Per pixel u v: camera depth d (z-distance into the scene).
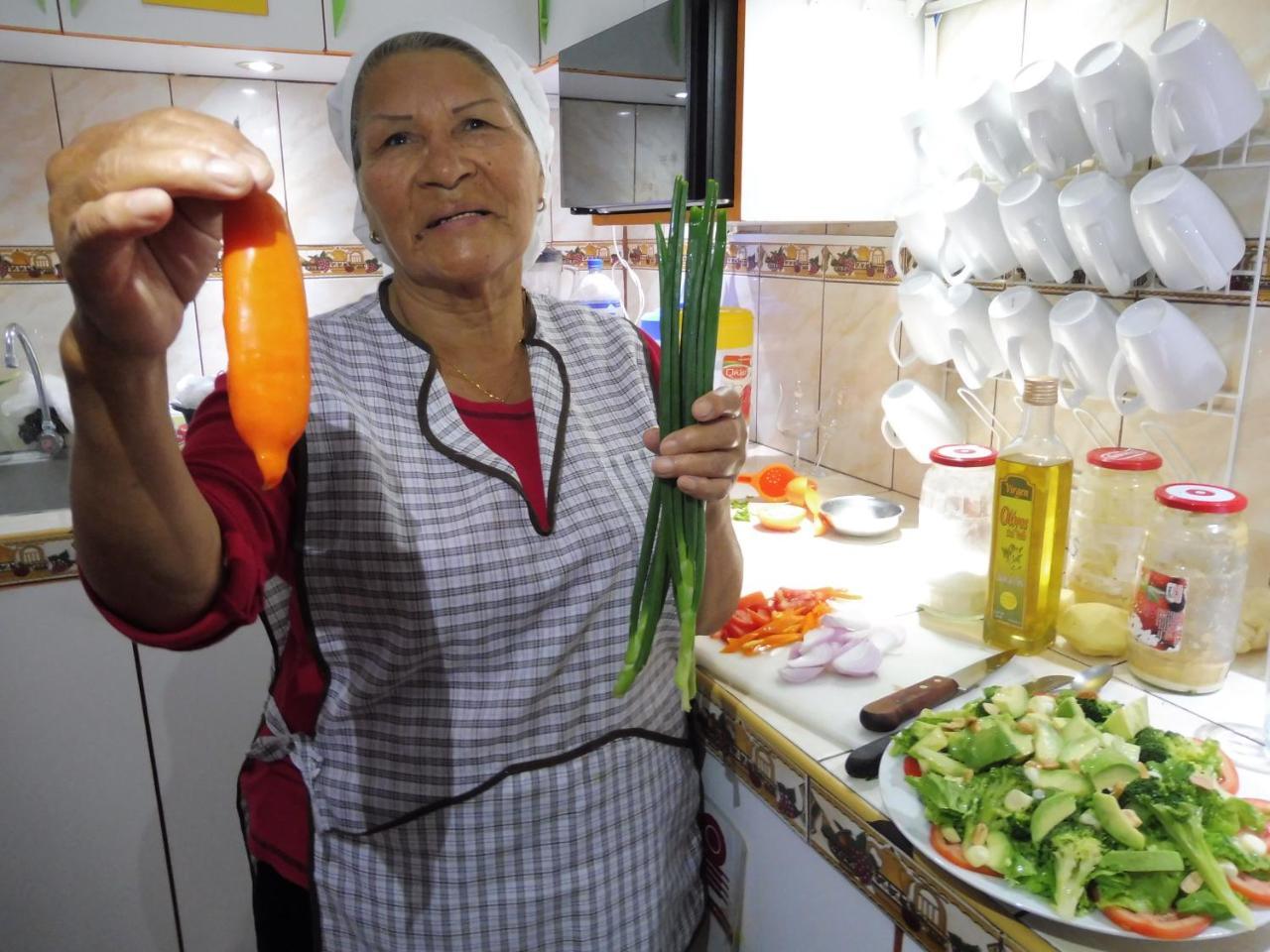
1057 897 0.62
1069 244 1.11
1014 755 0.71
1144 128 1.00
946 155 1.25
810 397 1.78
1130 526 1.05
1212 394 1.02
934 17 1.34
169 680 1.56
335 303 2.19
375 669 0.83
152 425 0.48
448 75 0.83
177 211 0.41
